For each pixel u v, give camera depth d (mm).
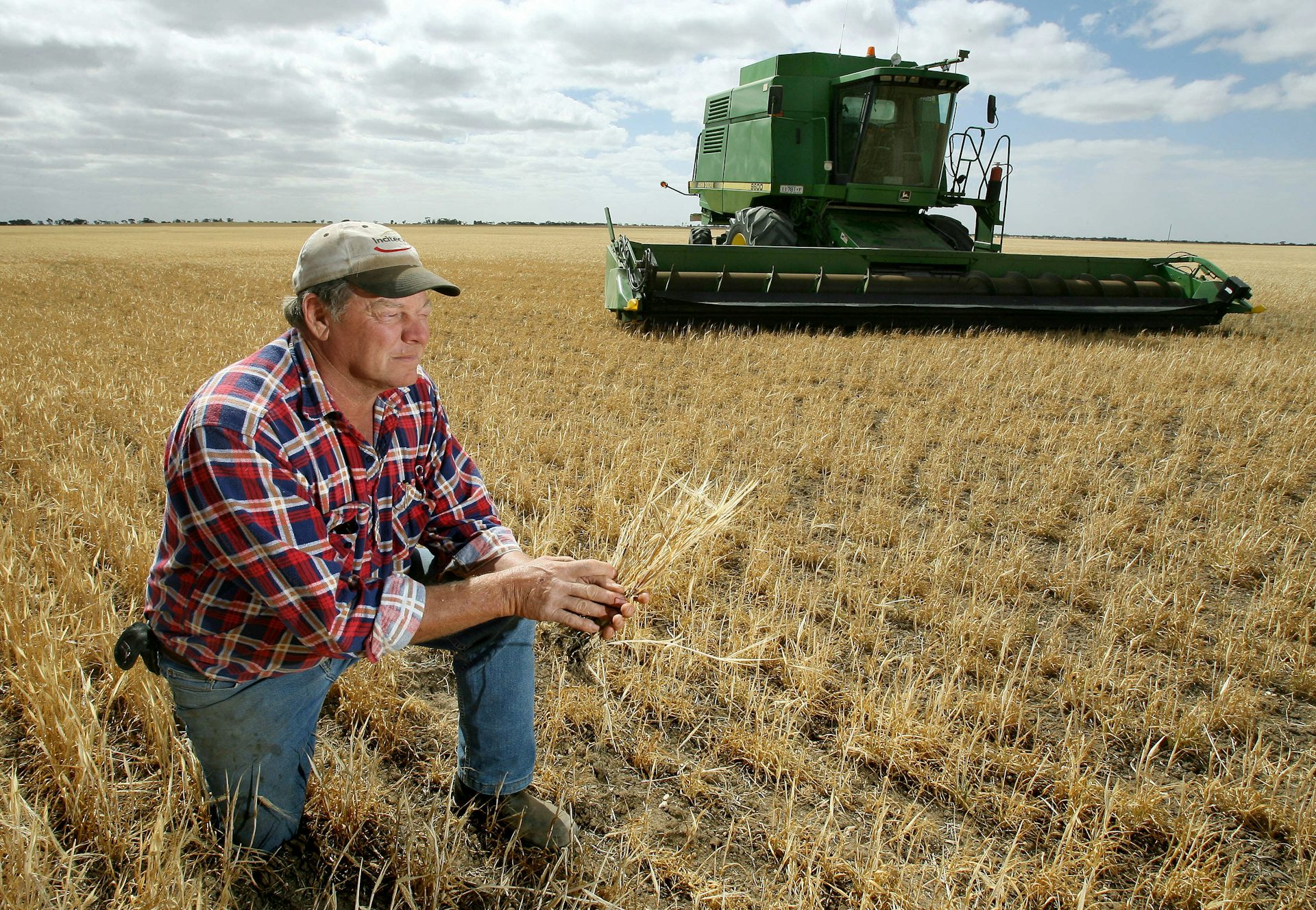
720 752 2941
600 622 2221
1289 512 5535
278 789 2195
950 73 12469
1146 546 4930
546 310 15109
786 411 7492
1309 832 2590
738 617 3727
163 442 5883
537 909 2205
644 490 5320
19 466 5504
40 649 2928
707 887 2277
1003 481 6086
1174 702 3230
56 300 16125
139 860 2053
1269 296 21328
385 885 2293
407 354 1900
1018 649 3721
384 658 3221
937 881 2346
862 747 2949
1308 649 3744
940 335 11570
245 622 1896
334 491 1926
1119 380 8984
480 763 2377
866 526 4980
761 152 13617
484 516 2412
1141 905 2361
